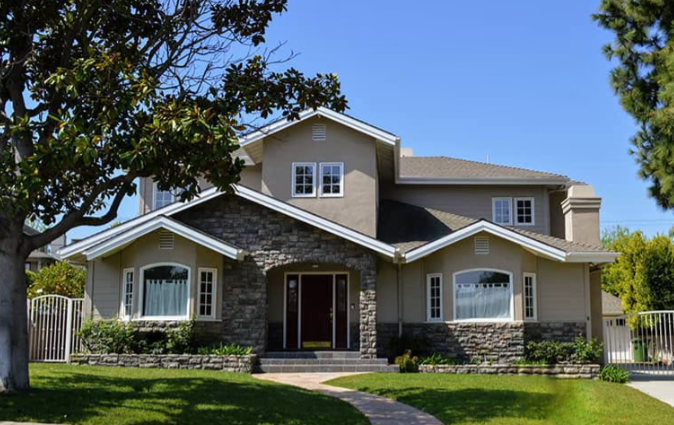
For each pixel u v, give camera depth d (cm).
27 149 1273
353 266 2042
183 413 1160
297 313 2281
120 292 2042
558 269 2086
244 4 1438
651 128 1741
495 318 2027
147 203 2581
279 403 1281
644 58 1761
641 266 2861
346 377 1770
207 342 1992
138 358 1898
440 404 1338
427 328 2066
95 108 1173
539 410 1278
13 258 1236
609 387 1677
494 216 2553
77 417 1093
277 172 2278
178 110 1118
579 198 2320
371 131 2223
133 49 1341
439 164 2791
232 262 2053
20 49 1309
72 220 1257
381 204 2550
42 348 2020
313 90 1434
